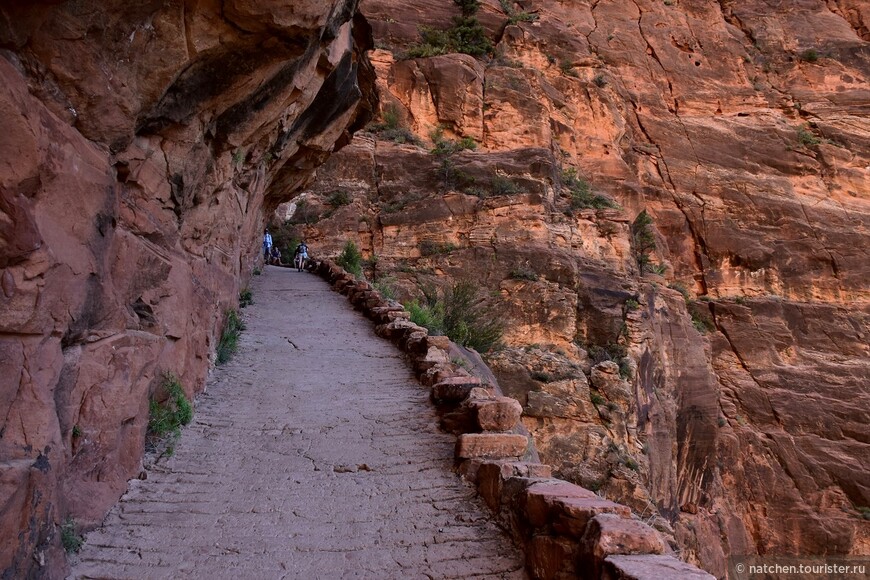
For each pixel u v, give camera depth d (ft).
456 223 101.76
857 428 132.77
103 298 16.12
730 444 127.03
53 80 13.33
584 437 83.82
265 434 23.18
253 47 19.26
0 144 11.27
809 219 158.81
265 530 16.20
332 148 52.31
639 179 153.17
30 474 12.03
